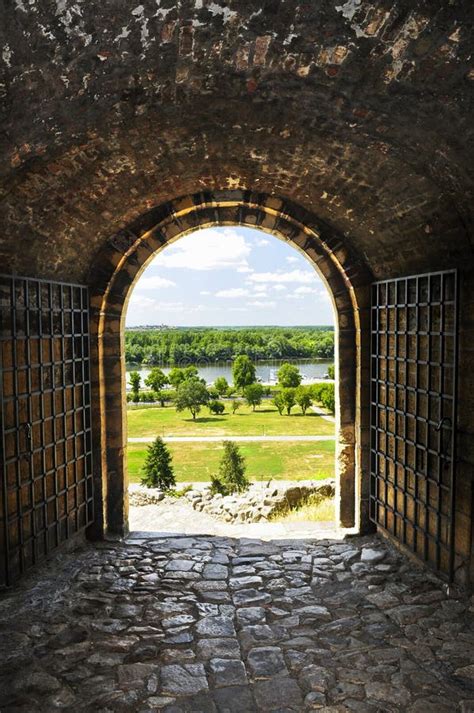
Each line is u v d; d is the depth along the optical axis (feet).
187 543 20.48
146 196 18.37
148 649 13.28
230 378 312.91
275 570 17.93
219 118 13.29
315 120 12.90
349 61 10.07
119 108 11.96
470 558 15.06
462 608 14.88
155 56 10.05
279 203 19.97
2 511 15.33
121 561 18.74
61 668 12.50
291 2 8.51
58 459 18.29
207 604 15.62
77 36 8.89
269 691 11.66
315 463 110.63
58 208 15.80
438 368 16.05
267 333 439.22
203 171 17.48
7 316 15.33
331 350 387.75
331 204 18.43
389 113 11.57
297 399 192.13
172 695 11.57
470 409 14.70
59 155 13.19
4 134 10.70
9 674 12.26
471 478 14.80
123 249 20.17
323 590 16.42
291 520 24.18
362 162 14.49
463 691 11.50
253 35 9.46
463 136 11.18
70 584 16.84
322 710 11.03
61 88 10.18
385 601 15.53
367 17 8.74
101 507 20.75
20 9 7.90
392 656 12.82
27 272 16.66
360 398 20.98
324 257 20.86
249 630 14.17
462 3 8.05
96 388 20.65
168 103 12.14
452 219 14.33
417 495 17.51
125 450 21.47
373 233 18.26
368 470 21.13
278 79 11.10
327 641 13.56
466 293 14.60
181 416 190.29
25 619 14.61
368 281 20.61
